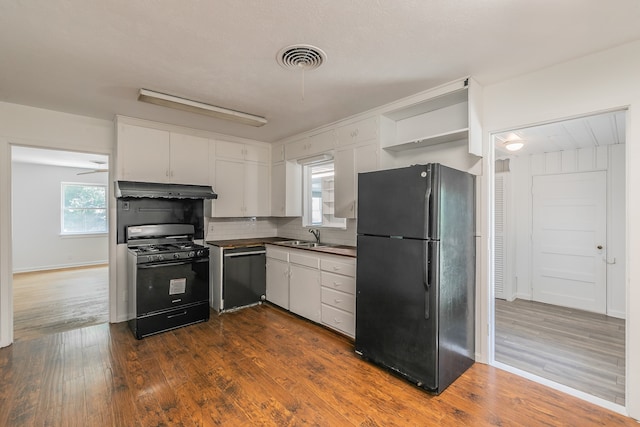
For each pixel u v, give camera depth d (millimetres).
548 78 2301
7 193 2953
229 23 1748
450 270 2291
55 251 6848
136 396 2115
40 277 5988
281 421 1886
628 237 1968
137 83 2555
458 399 2113
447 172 2279
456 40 1934
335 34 1866
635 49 1949
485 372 2479
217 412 1959
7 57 2117
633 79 1957
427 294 2189
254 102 3016
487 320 2605
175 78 2469
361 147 3336
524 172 4555
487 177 2625
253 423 1866
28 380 2305
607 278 3922
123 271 3574
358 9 1626
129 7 1599
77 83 2547
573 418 1922
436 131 3006
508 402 2082
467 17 1695
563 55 2121
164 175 3725
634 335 1938
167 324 3254
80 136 3383
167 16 1681
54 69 2299
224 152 4277
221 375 2396
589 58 2121
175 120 3611
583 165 4094
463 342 2467
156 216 3822
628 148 1976
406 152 3244
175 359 2645
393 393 2184
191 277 3432
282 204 4551
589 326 3508
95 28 1788
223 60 2184
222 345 2932
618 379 2383
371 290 2572
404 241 2332
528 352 2861
